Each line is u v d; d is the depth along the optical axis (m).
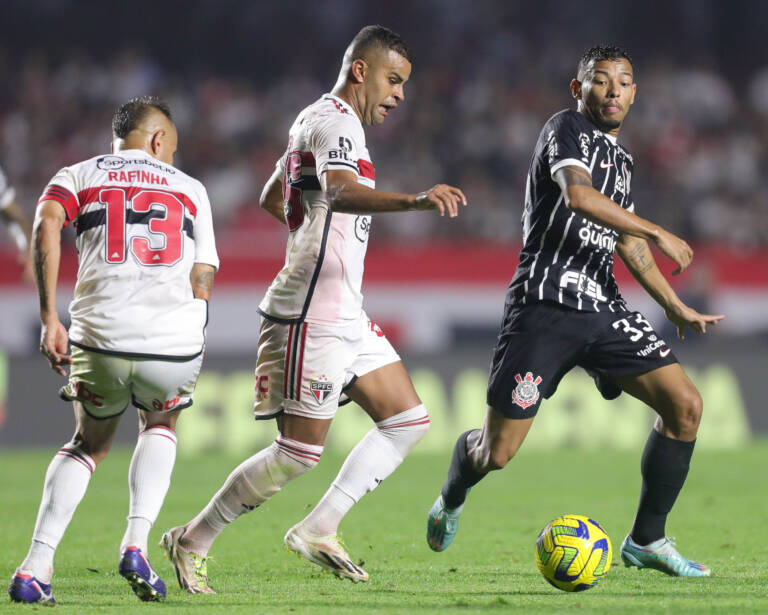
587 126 18.20
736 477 36.00
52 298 15.04
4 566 19.31
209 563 19.97
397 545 22.50
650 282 19.19
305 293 16.89
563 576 16.00
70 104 80.81
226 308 63.12
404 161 77.62
